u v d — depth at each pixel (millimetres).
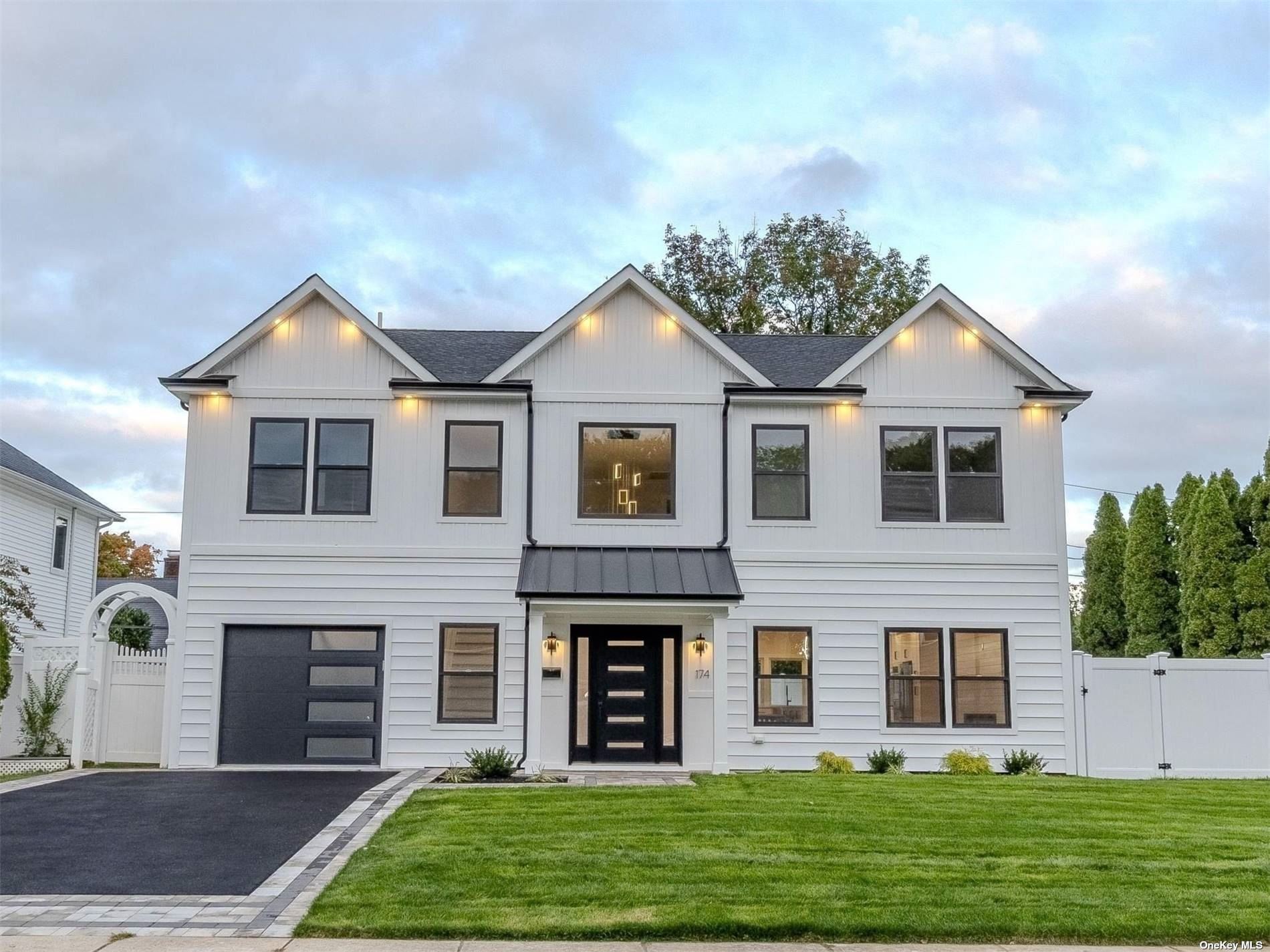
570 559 18766
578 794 14297
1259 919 8742
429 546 18969
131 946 7941
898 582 19234
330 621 18781
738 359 19516
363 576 18906
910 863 10383
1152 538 29609
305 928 8406
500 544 19062
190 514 18938
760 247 37094
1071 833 11891
